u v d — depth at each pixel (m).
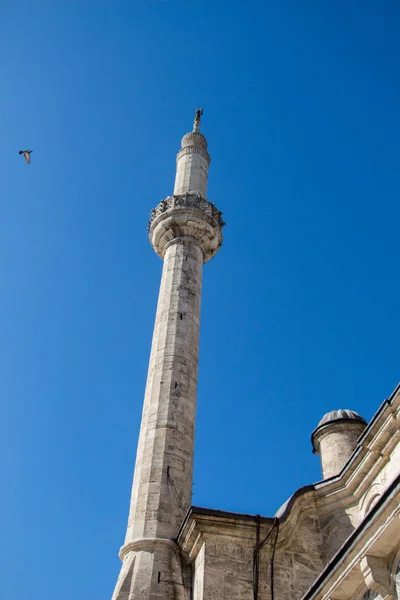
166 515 21.27
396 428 19.41
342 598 12.35
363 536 11.46
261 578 17.59
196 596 17.66
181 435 23.81
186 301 28.50
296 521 19.39
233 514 18.45
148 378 26.34
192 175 35.88
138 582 19.09
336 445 26.38
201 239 31.81
